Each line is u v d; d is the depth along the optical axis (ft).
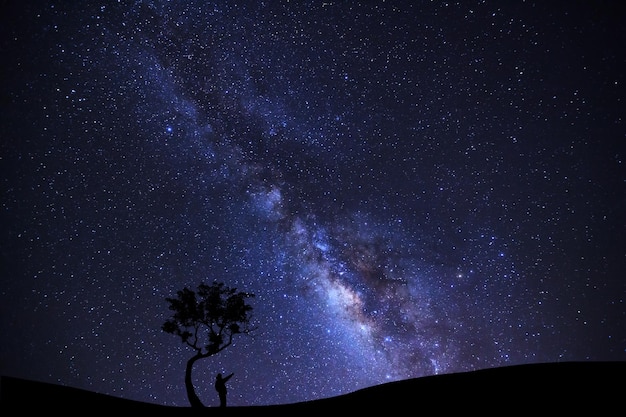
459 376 55.67
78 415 46.62
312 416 48.26
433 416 43.45
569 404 42.19
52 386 53.78
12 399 48.85
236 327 63.21
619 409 40.11
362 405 49.49
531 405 43.01
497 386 49.47
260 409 53.16
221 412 52.03
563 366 54.19
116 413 48.83
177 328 62.39
